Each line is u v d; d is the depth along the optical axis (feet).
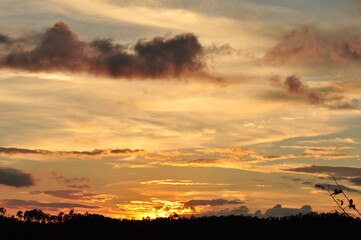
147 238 219.20
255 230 181.27
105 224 255.09
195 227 216.13
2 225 256.11
